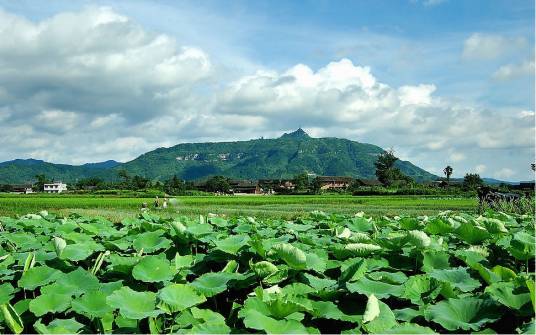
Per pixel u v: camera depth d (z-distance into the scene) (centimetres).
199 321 420
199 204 6344
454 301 413
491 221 702
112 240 712
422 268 536
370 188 12556
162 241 633
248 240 558
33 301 438
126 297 430
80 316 472
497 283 430
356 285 437
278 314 394
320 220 1027
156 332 405
